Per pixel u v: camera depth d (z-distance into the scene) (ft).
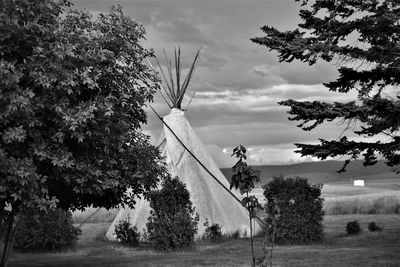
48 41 34.58
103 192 37.78
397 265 41.37
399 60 46.98
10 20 32.35
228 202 69.05
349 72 48.42
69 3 37.96
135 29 39.19
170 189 58.08
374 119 47.19
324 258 46.09
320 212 61.52
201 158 70.38
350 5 47.34
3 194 32.09
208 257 48.83
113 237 67.82
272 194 60.90
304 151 49.29
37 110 33.27
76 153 36.22
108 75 37.42
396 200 115.44
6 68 31.73
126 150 40.09
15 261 50.14
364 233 66.80
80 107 33.37
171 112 72.64
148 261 47.88
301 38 48.91
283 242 59.47
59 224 58.29
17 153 33.06
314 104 47.83
